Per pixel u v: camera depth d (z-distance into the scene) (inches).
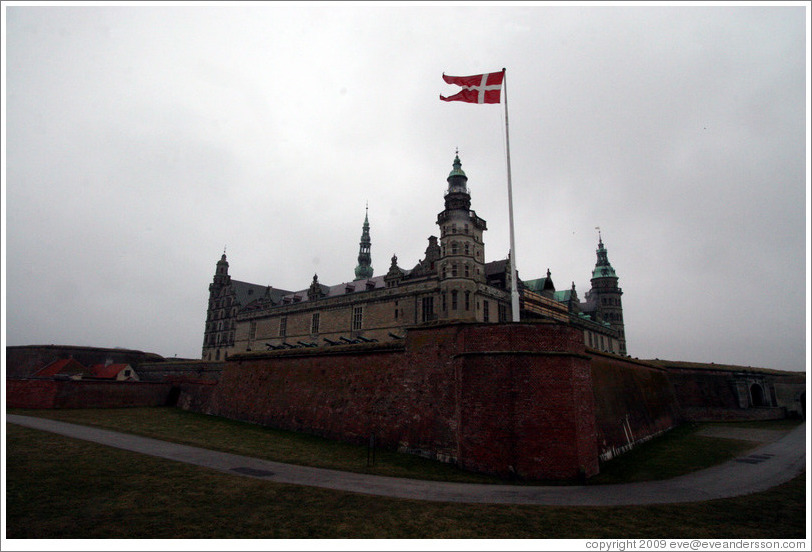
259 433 1296.8
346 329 2775.6
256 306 3745.1
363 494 684.7
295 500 640.4
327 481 764.0
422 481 796.0
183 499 624.7
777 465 1018.1
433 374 1029.2
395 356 1138.0
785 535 552.4
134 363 3767.2
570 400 848.9
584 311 4845.0
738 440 1403.8
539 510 629.9
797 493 766.5
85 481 687.7
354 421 1168.8
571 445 826.8
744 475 914.1
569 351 880.3
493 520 580.7
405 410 1064.8
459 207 2423.7
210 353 4207.7
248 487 695.7
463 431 901.2
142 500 612.7
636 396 1459.2
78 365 3112.7
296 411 1354.6
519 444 828.0
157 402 1959.9
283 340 3191.4
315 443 1154.0
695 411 1979.6
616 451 1117.1
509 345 885.8
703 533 552.7
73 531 490.9
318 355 1366.9
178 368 3248.0
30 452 860.6
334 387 1269.7
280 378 1476.4
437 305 2349.9
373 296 2674.7
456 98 1085.1
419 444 1006.4
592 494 732.7
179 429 1336.1
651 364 1764.3
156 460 855.7
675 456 1119.0
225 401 1675.7
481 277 2458.2
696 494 753.6
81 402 1734.7
